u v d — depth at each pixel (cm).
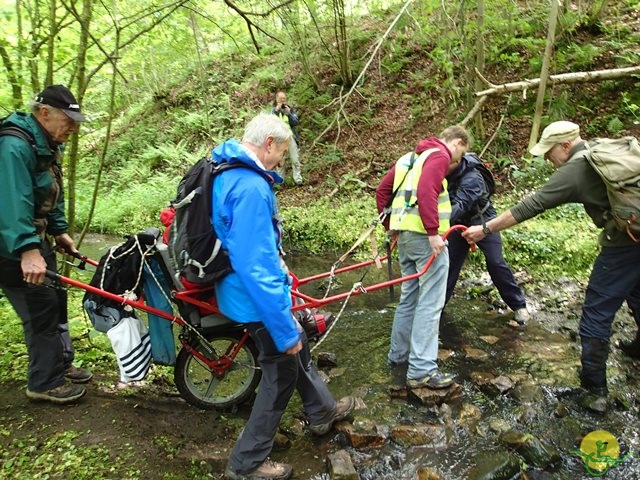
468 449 286
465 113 809
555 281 518
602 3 784
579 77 686
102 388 341
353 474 260
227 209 226
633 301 356
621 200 283
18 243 258
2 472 254
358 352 409
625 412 315
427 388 335
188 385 321
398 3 1081
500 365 378
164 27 614
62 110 271
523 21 764
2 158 259
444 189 335
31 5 451
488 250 433
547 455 273
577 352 393
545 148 319
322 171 912
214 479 262
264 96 1177
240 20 990
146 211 984
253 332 245
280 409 256
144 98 1552
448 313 475
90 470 258
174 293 287
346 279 587
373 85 998
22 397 318
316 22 956
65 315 332
